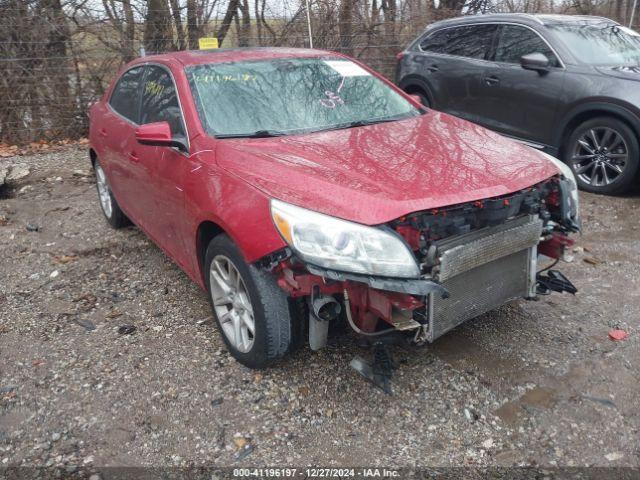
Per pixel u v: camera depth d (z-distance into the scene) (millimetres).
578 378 3314
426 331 3014
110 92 5766
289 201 2973
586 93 6320
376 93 4527
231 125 3873
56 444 3008
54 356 3771
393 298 2871
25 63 9672
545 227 3389
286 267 2949
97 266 5141
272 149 3516
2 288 4785
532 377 3336
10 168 8047
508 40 7328
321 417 3105
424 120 4234
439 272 2875
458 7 12180
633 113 5977
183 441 2988
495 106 7352
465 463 2771
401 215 2791
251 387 3355
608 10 13016
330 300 2955
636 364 3422
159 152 4125
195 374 3510
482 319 3945
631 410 3057
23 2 9477
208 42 7137
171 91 4250
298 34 11312
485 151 3549
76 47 9859
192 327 4055
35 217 6445
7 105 9727
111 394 3367
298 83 4324
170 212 4047
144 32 10328
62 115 10023
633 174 6141
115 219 5816
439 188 2982
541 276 3674
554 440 2885
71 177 7875
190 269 4016
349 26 11297
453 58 7949
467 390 3244
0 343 3951
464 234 3020
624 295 4234
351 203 2869
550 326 3846
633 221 5676
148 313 4289
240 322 3455
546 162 3496
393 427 3014
